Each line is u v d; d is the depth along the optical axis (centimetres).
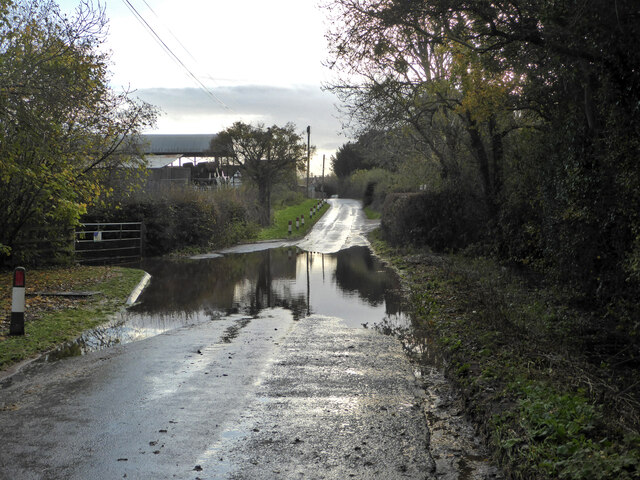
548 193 1233
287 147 4806
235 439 485
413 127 2159
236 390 621
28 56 1252
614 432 447
